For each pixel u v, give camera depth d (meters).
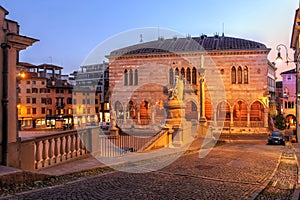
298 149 22.22
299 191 8.23
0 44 8.15
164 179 9.12
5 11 8.42
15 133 8.52
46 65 70.25
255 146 23.53
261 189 8.36
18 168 8.43
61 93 68.00
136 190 7.66
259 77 44.69
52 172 8.97
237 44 46.97
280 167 12.48
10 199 6.38
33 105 64.19
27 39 8.84
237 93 45.12
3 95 8.14
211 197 7.34
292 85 62.44
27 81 63.59
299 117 30.27
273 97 56.00
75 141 11.16
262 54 44.59
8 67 8.34
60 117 64.50
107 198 6.86
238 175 10.26
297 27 26.20
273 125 47.72
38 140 9.31
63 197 6.73
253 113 45.47
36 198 6.56
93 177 8.88
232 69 45.59
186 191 7.79
